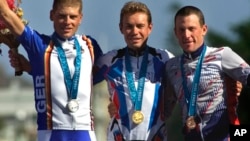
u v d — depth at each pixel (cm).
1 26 1142
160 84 1157
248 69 1117
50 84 1123
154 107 1149
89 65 1137
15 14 1125
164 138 1159
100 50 1165
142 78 1154
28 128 7181
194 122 1132
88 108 1129
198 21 1129
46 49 1126
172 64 1154
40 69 1126
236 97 1147
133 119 1143
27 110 8731
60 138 1118
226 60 1130
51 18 1135
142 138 1145
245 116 2797
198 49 1135
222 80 1133
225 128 1134
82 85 1127
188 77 1139
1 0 1110
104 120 5503
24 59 1167
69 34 1123
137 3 1146
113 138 1153
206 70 1133
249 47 3045
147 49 1164
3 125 7081
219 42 3061
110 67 1160
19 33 1118
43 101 1126
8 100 8769
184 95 1142
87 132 1124
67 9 1116
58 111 1121
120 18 1153
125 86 1152
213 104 1130
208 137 1134
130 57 1160
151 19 1153
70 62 1129
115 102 1155
